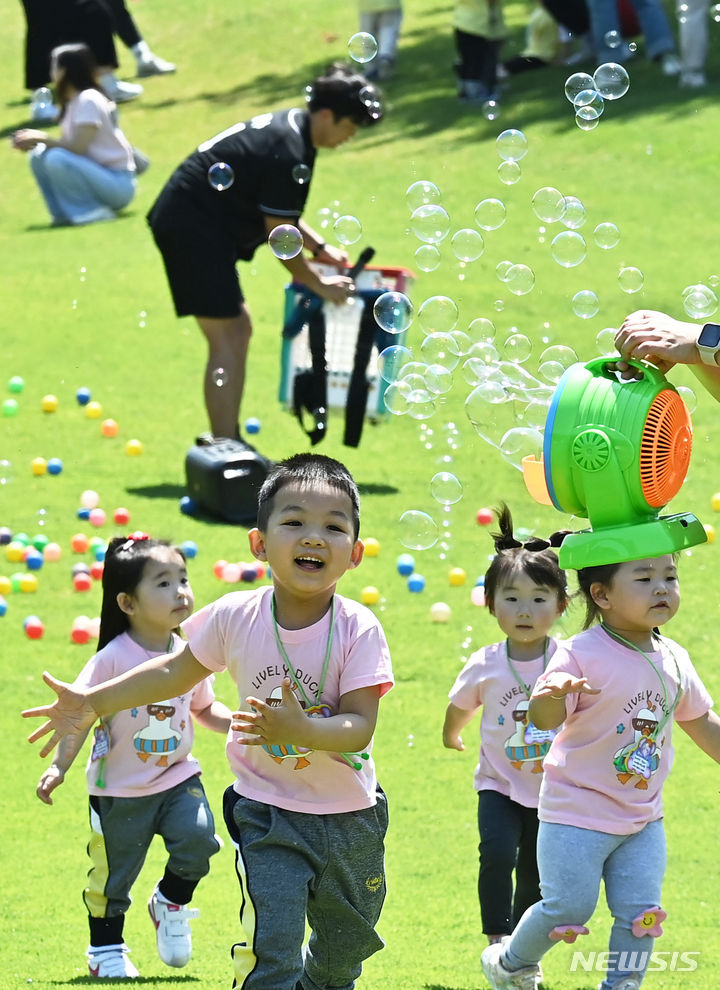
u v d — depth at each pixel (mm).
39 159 32906
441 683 13953
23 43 51406
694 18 33812
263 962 6965
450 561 17000
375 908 7461
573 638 8008
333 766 7141
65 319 26406
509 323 23578
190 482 18703
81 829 11266
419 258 13406
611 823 7727
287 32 47750
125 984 8258
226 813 7320
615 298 24391
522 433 10500
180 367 24172
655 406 7469
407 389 13031
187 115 40938
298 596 7195
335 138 18344
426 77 40031
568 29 37312
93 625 15102
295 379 19031
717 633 14672
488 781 9211
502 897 8820
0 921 9562
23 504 18781
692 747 12742
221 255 18312
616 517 7484
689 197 28953
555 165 31500
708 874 10156
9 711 13359
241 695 7309
